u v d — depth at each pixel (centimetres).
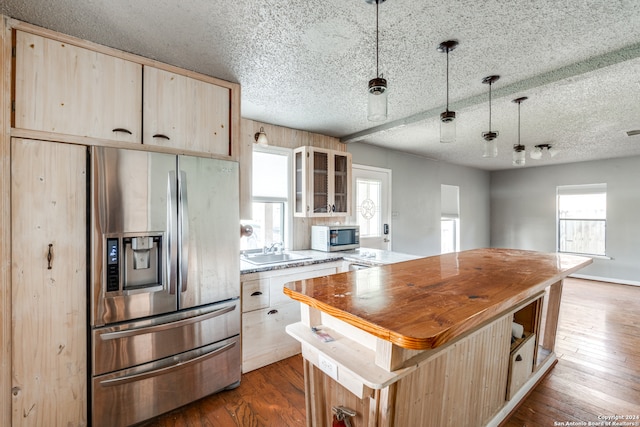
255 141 301
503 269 171
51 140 153
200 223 197
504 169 661
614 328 321
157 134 186
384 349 101
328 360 111
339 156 360
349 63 202
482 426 161
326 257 301
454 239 605
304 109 288
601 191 537
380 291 124
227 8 148
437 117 290
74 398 159
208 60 199
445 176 569
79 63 161
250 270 237
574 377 227
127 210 169
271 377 230
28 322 148
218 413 188
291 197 349
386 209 453
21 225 146
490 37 171
